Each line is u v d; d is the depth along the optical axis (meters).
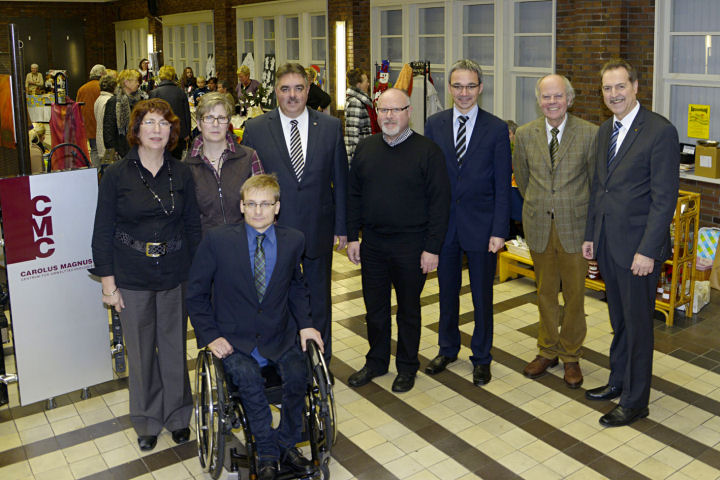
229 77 14.53
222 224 3.74
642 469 3.59
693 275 5.50
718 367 4.72
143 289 3.70
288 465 3.40
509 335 5.34
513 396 4.39
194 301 3.37
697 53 6.63
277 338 3.43
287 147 4.19
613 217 3.94
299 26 12.14
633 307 3.91
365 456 3.76
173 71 8.46
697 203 5.39
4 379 4.27
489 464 3.66
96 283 4.34
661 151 3.72
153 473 3.65
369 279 4.43
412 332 4.42
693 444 3.81
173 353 3.89
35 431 4.08
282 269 3.36
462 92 4.22
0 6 19.62
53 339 4.23
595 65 7.10
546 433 3.96
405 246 4.25
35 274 4.09
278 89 4.11
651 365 4.00
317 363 3.21
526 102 8.43
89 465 3.73
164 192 3.65
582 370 4.73
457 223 4.40
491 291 4.54
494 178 4.33
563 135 4.26
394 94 4.06
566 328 4.49
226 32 14.36
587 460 3.68
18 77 4.21
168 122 3.59
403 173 4.16
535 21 8.09
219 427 3.11
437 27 9.58
